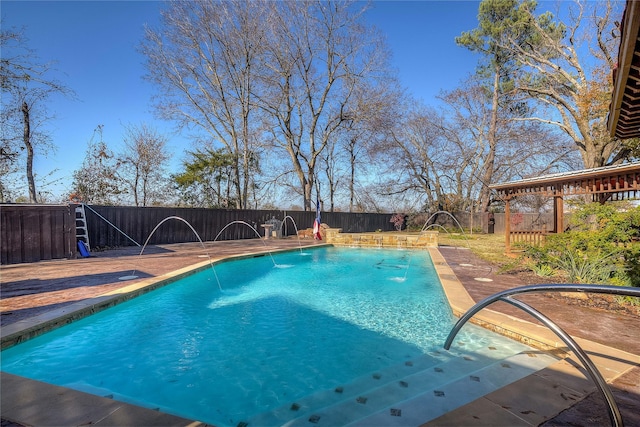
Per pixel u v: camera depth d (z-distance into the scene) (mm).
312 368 3180
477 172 24031
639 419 1931
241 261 9219
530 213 22234
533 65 17578
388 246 13766
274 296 5977
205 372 3123
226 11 18281
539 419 1962
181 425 1901
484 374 2762
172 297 5840
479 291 5309
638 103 3711
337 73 22422
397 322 4527
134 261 8266
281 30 19922
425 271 8570
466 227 23234
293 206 26609
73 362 3336
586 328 3543
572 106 17828
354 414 2334
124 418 1957
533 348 3303
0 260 7648
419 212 25500
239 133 20328
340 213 21828
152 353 3564
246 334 4109
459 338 3713
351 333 4121
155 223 12742
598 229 6258
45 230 8406
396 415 2201
